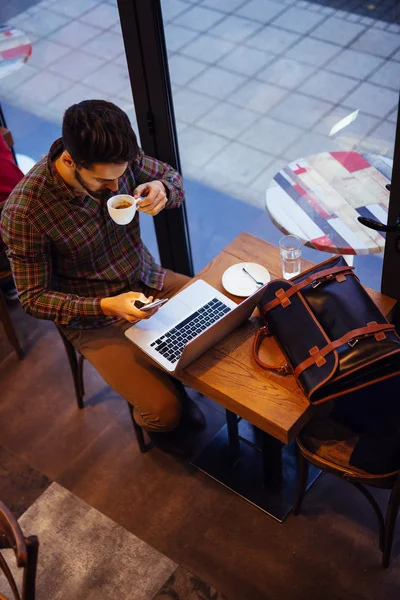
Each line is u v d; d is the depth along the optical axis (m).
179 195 2.46
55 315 2.23
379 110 2.49
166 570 2.40
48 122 3.19
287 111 2.76
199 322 2.22
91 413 2.90
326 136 2.74
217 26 2.56
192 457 2.69
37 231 2.15
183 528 2.50
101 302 2.20
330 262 2.17
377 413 2.13
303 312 2.05
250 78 2.72
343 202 2.51
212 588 2.34
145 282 2.53
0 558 1.63
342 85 2.55
